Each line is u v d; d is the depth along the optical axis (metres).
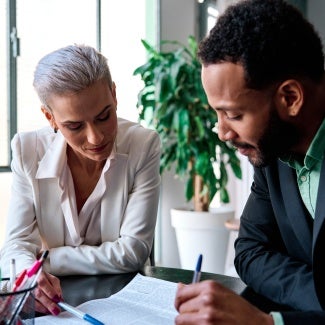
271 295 1.01
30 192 1.40
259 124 0.85
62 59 1.15
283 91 0.83
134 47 3.24
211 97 0.84
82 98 1.14
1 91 2.47
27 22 2.56
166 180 3.43
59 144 1.37
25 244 1.33
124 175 1.41
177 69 2.88
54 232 1.41
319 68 0.85
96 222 1.42
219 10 3.39
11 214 1.39
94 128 1.19
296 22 0.83
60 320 0.93
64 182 1.37
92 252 1.28
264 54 0.79
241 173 3.12
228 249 3.35
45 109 1.25
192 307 0.73
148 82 3.03
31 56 2.59
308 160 0.96
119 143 1.43
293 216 1.04
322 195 0.91
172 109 2.94
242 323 0.71
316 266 0.92
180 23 3.50
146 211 1.39
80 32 2.87
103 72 1.17
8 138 2.51
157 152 1.47
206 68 0.83
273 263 1.06
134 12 3.22
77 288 1.15
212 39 0.83
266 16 0.82
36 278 0.84
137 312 0.97
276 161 1.08
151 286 1.12
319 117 0.90
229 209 3.22
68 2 2.78
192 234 3.06
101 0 2.99
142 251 1.34
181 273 1.25
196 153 2.97
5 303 0.76
